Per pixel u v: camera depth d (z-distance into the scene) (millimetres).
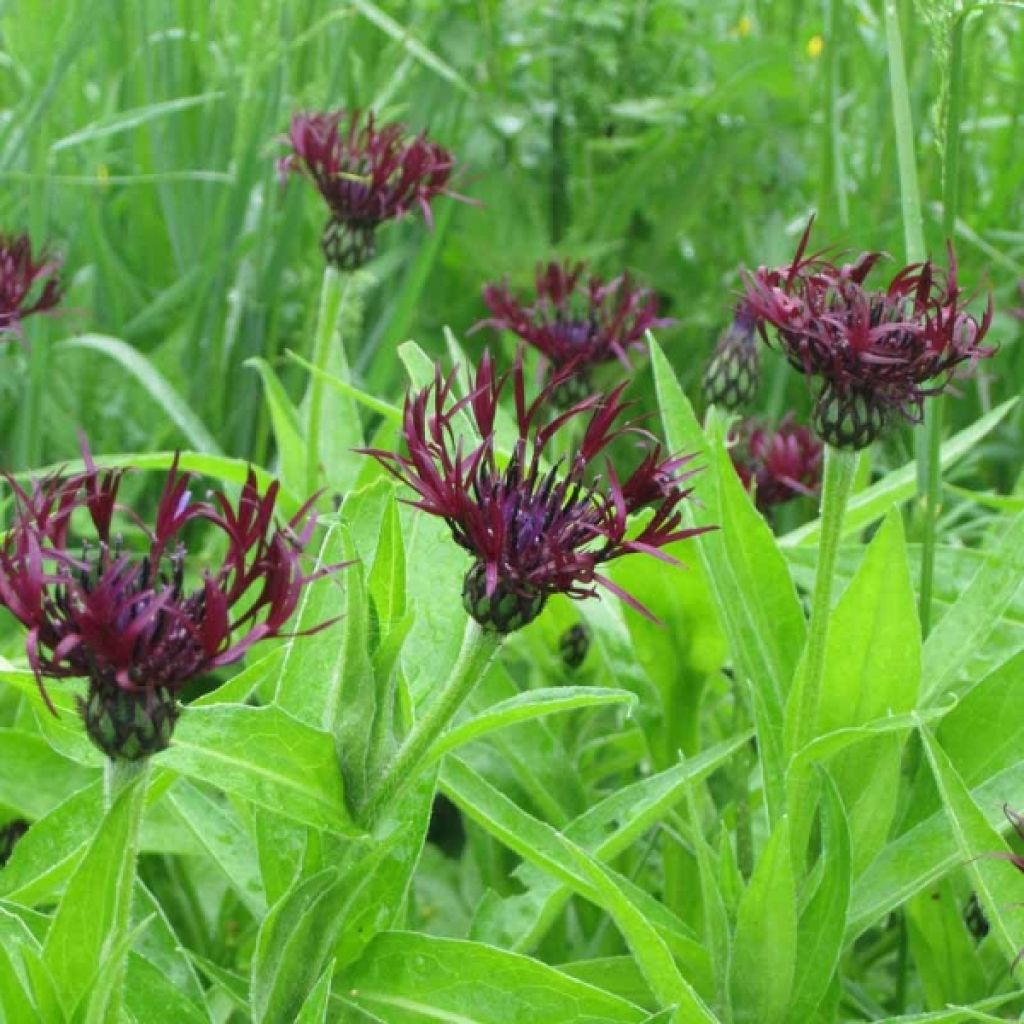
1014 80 1368
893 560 610
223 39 1062
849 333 565
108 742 471
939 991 641
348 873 528
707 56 1537
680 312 1273
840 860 571
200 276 1043
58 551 471
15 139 1004
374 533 594
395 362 1035
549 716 804
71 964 488
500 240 1193
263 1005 537
